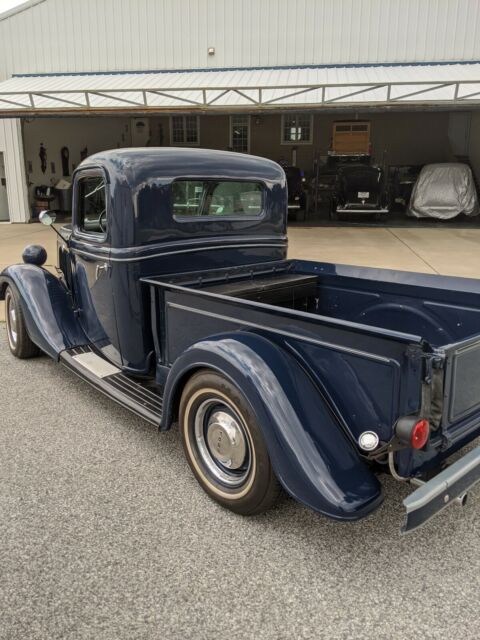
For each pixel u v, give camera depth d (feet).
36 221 50.93
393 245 35.83
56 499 8.59
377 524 8.11
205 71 51.72
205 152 11.26
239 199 11.90
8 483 9.02
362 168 49.14
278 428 7.01
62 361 12.04
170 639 6.00
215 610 6.41
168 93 44.55
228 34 51.03
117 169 10.03
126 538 7.67
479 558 7.38
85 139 61.31
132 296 10.37
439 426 6.63
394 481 9.29
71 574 6.95
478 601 6.59
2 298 15.31
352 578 6.97
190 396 8.41
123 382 10.75
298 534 7.82
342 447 7.00
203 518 8.15
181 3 50.72
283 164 58.80
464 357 6.84
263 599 6.59
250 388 7.27
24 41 52.85
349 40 50.08
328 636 6.06
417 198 50.98
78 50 52.60
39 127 53.06
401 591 6.75
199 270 11.31
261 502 7.72
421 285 10.39
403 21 49.21
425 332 10.53
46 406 12.16
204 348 7.91
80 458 9.87
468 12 48.49
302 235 41.11
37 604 6.46
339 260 29.89
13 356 15.49
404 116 65.10
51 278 13.53
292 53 50.90
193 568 7.10
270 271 12.38
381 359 6.48
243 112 36.60
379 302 11.19
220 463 8.41
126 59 52.44
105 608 6.41
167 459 9.87
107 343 11.53
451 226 47.24
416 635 6.08
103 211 11.01
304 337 7.34
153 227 10.34
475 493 9.02
